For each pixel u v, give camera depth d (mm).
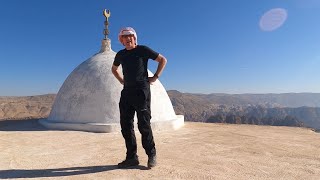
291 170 5238
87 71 10523
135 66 5020
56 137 8219
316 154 6574
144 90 5047
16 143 7336
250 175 4891
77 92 10148
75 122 9727
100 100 9750
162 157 5980
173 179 4590
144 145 5156
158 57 5094
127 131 5227
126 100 5121
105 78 10148
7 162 5547
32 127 10125
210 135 9062
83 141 7699
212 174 4883
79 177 4668
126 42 5023
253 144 7637
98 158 5887
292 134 9945
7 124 11156
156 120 10117
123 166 5230
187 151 6590
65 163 5504
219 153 6465
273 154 6492
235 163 5629
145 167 5207
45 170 5047
